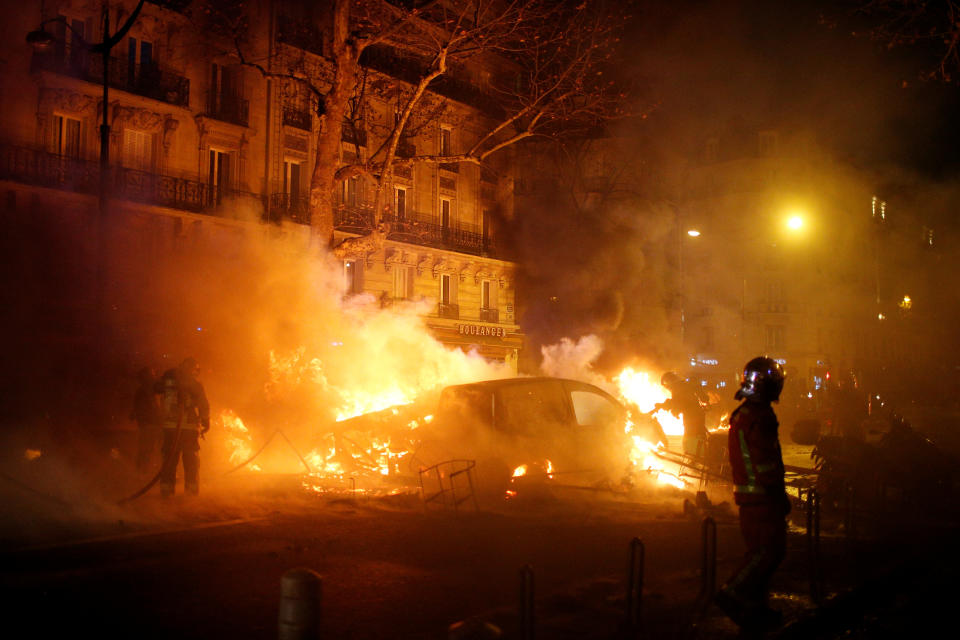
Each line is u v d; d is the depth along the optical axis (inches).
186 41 1178.0
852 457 455.2
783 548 221.8
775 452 223.8
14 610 225.1
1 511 360.8
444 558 301.9
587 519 388.5
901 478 454.3
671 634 211.2
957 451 743.1
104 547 305.6
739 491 227.3
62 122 1056.8
